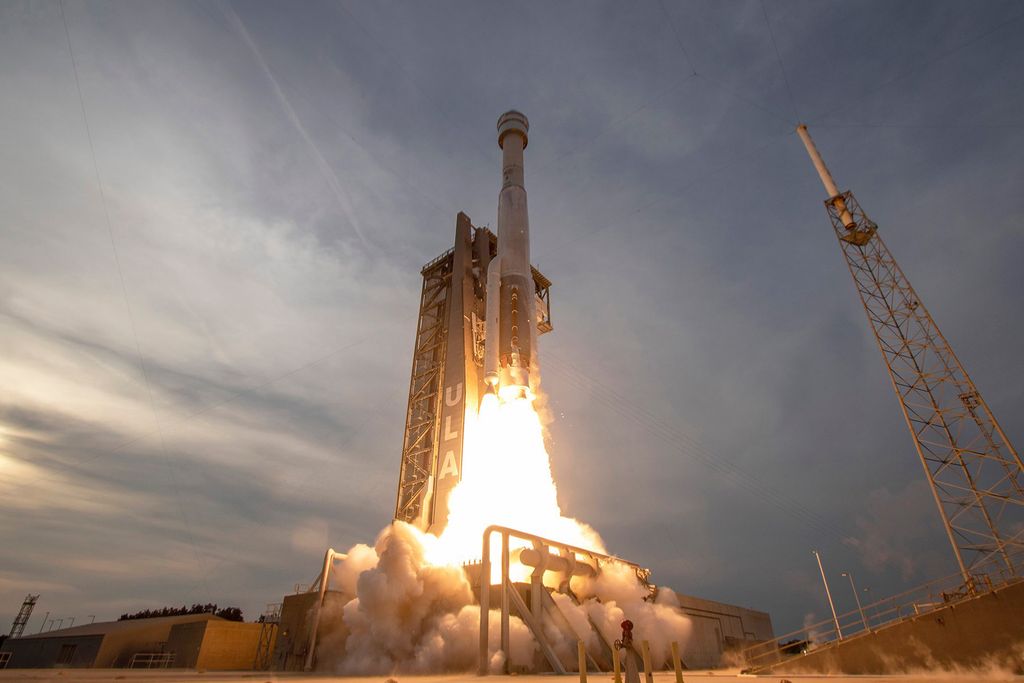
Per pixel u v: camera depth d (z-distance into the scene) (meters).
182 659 42.94
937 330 44.81
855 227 51.47
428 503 48.22
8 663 52.22
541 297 62.47
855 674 28.66
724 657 51.88
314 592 41.84
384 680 23.55
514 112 57.44
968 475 39.75
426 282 62.47
